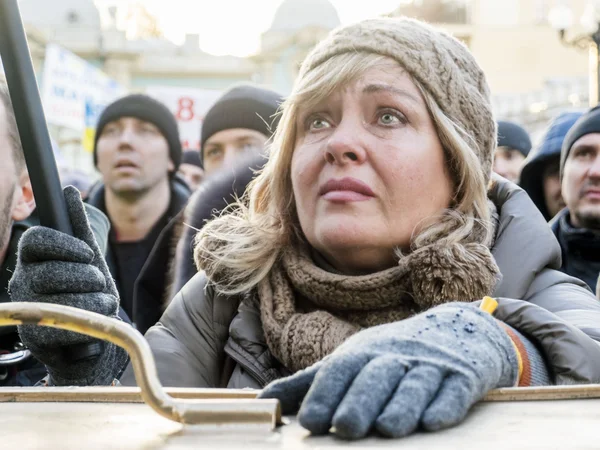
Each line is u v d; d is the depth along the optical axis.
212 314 1.41
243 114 2.93
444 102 1.29
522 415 0.74
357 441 0.67
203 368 1.40
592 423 0.70
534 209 1.42
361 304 1.28
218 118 2.93
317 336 1.23
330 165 1.27
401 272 1.25
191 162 3.99
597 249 2.57
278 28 23.08
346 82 1.28
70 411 0.78
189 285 1.47
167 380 1.36
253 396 0.78
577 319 1.26
